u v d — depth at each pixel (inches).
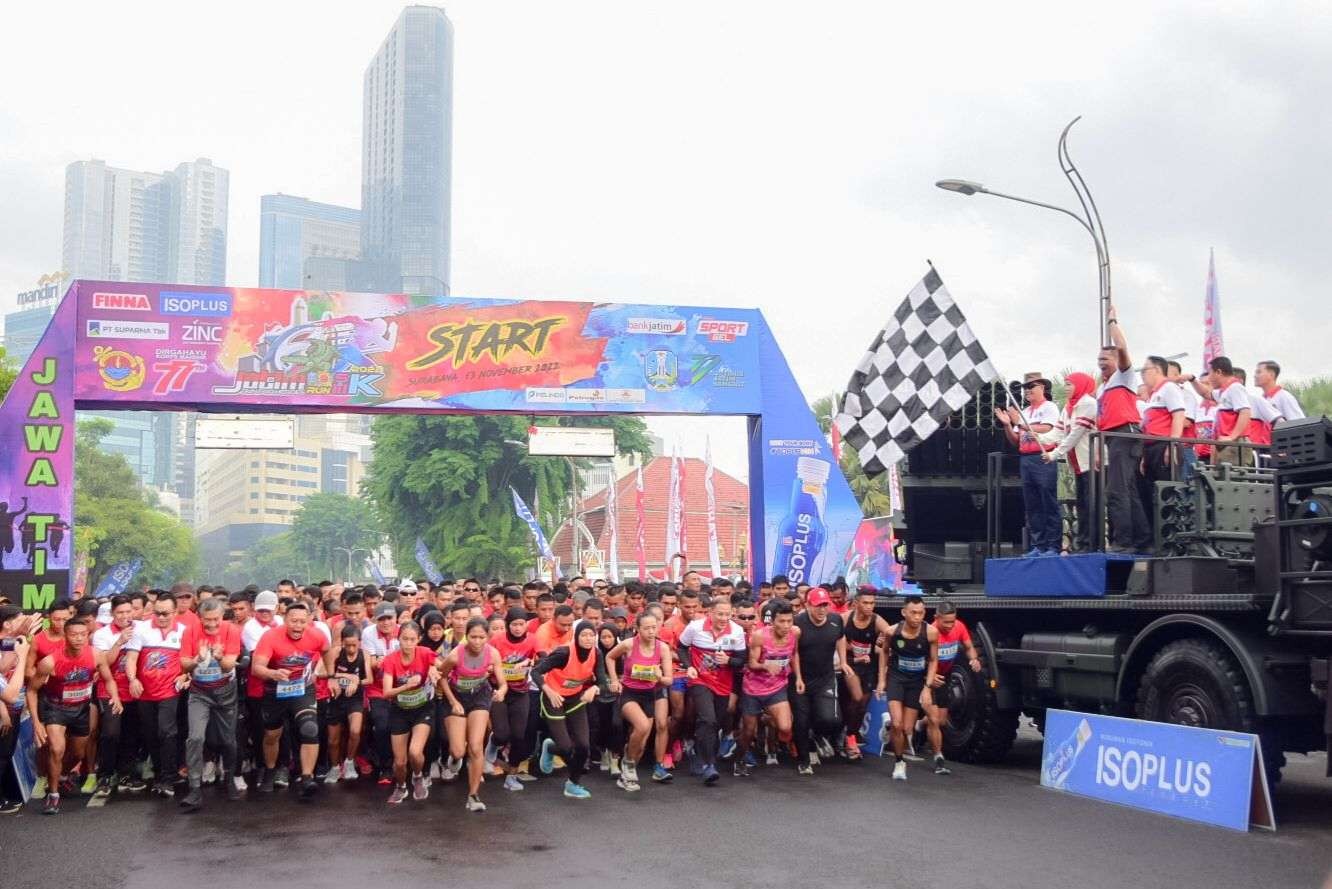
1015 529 590.2
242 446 733.9
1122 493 448.8
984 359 575.5
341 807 419.2
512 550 1492.4
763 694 477.7
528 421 1478.8
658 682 455.5
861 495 1439.5
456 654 410.6
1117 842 345.1
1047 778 451.5
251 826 386.3
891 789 448.8
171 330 701.3
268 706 440.8
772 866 319.3
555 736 436.5
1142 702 418.3
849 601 587.8
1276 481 372.8
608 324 759.7
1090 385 503.2
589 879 307.1
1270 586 372.8
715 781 464.8
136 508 3102.9
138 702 450.0
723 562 2162.9
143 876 317.4
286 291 716.0
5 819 406.3
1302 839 347.6
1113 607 434.0
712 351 775.1
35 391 682.2
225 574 7303.2
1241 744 366.3
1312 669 360.8
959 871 311.1
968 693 518.0
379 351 724.7
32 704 420.2
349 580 5541.3
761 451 783.7
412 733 426.6
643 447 1508.4
